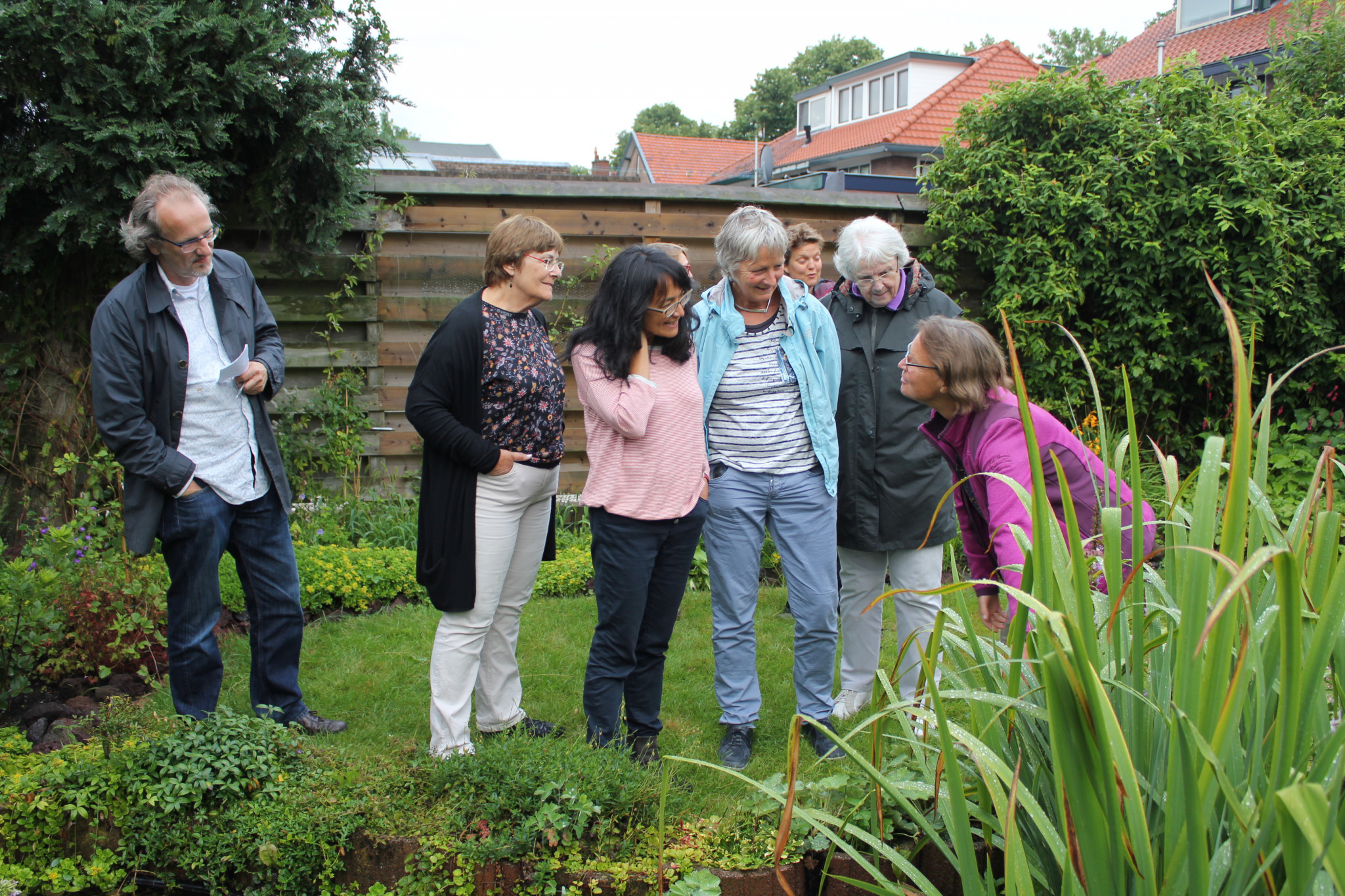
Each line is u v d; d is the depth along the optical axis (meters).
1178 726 1.33
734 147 37.03
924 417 2.97
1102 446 1.93
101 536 4.16
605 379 2.55
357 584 4.27
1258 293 5.45
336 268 5.17
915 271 3.09
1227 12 16.75
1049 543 1.58
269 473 2.91
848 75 31.28
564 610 4.30
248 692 3.26
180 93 4.18
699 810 2.39
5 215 4.38
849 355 3.02
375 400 5.35
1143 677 1.64
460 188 5.25
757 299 2.82
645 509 2.57
